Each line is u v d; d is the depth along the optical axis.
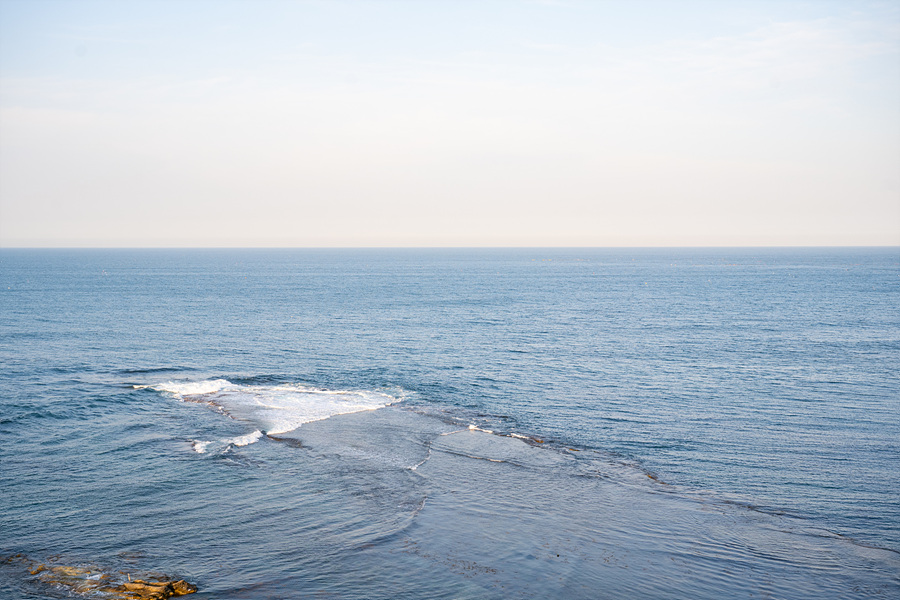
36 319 75.19
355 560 18.67
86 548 18.97
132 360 49.97
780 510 23.30
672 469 27.41
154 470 25.69
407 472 26.16
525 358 53.50
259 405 36.19
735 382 44.47
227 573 17.75
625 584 17.81
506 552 19.45
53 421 32.09
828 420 35.19
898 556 19.95
